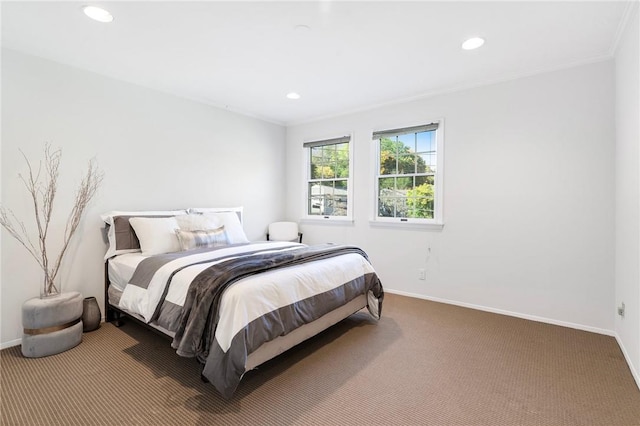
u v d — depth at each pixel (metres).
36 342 2.39
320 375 2.18
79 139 3.00
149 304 2.33
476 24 2.28
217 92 3.71
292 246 3.43
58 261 2.72
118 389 2.00
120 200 3.29
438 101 3.71
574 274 2.96
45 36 2.45
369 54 2.76
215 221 3.58
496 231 3.37
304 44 2.58
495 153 3.35
